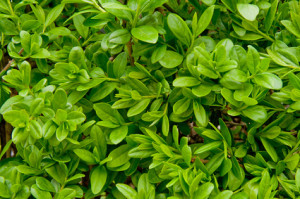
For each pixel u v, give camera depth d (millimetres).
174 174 563
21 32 585
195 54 567
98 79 599
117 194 604
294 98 568
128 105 592
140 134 604
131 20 577
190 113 597
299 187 567
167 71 611
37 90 585
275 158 583
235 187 583
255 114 569
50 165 590
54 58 615
